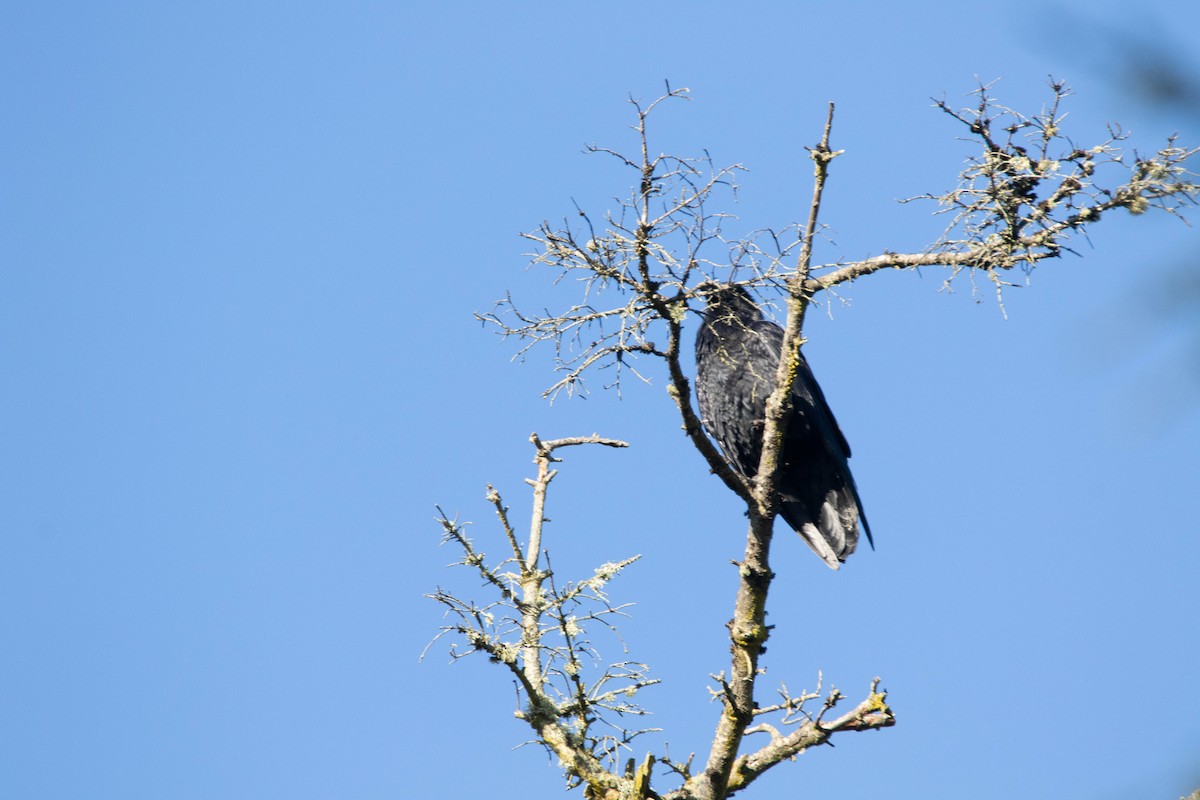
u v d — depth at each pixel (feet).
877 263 34.91
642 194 33.71
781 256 36.04
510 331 34.01
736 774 36.86
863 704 36.76
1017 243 32.22
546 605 37.37
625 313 33.99
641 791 35.29
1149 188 27.86
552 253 33.71
